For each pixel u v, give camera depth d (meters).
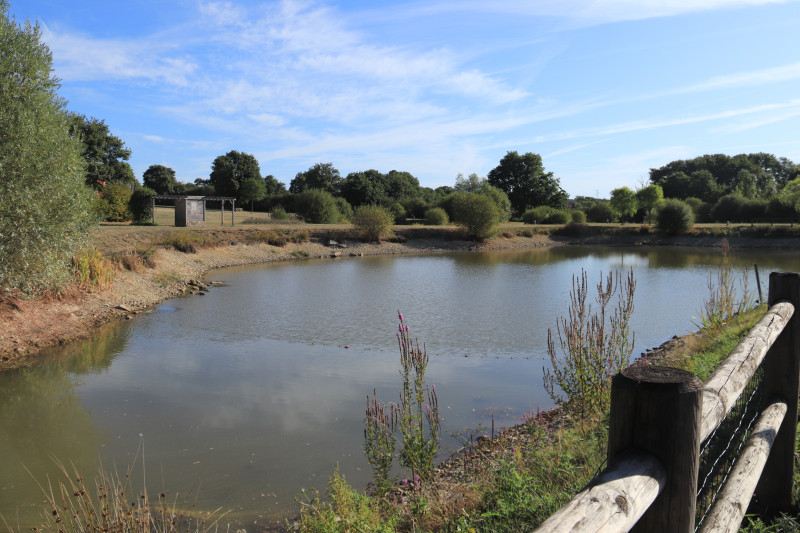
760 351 2.31
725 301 11.36
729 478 2.35
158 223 42.84
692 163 105.44
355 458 6.98
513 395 9.35
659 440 1.25
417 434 5.43
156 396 9.59
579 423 5.97
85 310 16.03
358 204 87.31
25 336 13.09
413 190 101.69
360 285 24.05
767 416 2.89
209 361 11.90
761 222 62.22
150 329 15.06
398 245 46.16
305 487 6.23
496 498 4.34
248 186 81.44
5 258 12.73
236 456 7.10
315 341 13.76
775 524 2.93
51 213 13.76
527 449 5.75
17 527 5.39
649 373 1.33
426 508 4.54
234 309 18.09
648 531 1.30
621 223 70.75
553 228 58.97
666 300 19.05
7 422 8.40
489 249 48.38
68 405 9.16
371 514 4.49
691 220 55.12
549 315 17.02
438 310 17.92
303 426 8.11
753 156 107.25
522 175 98.69
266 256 36.12
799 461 3.66
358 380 10.41
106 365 11.59
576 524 1.03
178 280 23.48
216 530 5.27
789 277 3.10
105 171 54.25
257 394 9.62
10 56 13.19
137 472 6.70
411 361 5.59
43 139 13.52
